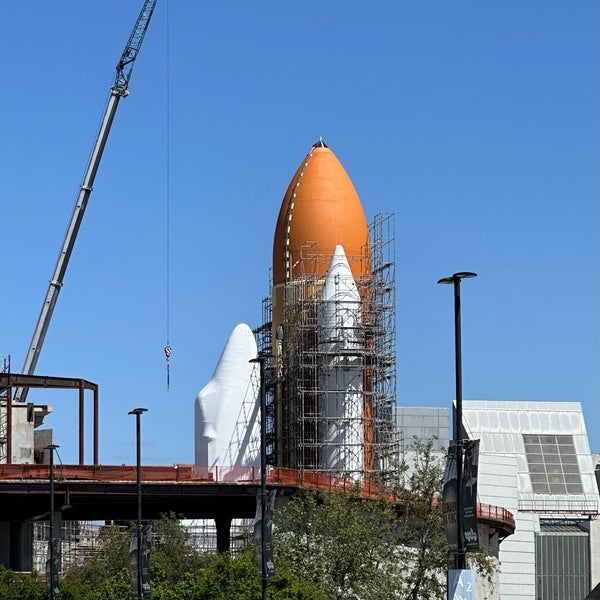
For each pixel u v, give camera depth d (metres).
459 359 59.41
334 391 151.00
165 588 95.62
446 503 56.78
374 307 157.00
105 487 116.81
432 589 100.25
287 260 165.88
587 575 187.00
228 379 157.25
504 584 173.25
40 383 138.25
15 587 102.25
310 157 170.00
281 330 160.88
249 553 91.75
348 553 93.81
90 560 129.75
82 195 182.88
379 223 160.50
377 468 151.50
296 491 119.94
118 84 185.25
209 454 155.38
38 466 116.25
